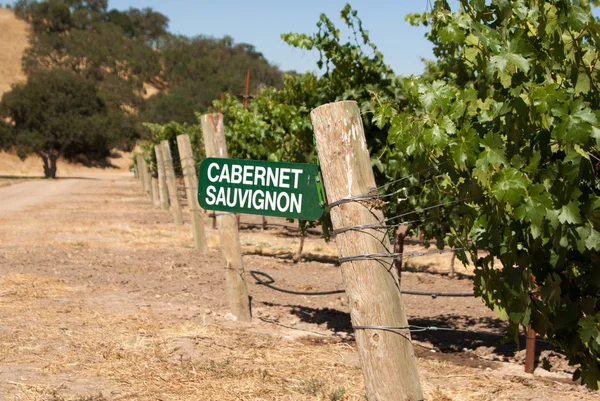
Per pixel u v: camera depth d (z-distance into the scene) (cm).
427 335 791
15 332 704
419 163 374
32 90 8025
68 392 520
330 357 650
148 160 3531
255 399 513
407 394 356
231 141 1427
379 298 356
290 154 859
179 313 828
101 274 1122
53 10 18600
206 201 421
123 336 697
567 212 312
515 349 716
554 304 333
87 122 8231
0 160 10250
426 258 1457
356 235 358
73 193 3941
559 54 329
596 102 336
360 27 788
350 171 359
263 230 1919
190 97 15500
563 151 338
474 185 352
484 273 371
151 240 1627
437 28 352
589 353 342
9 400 498
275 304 933
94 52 17450
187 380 557
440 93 355
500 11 337
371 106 733
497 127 350
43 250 1416
